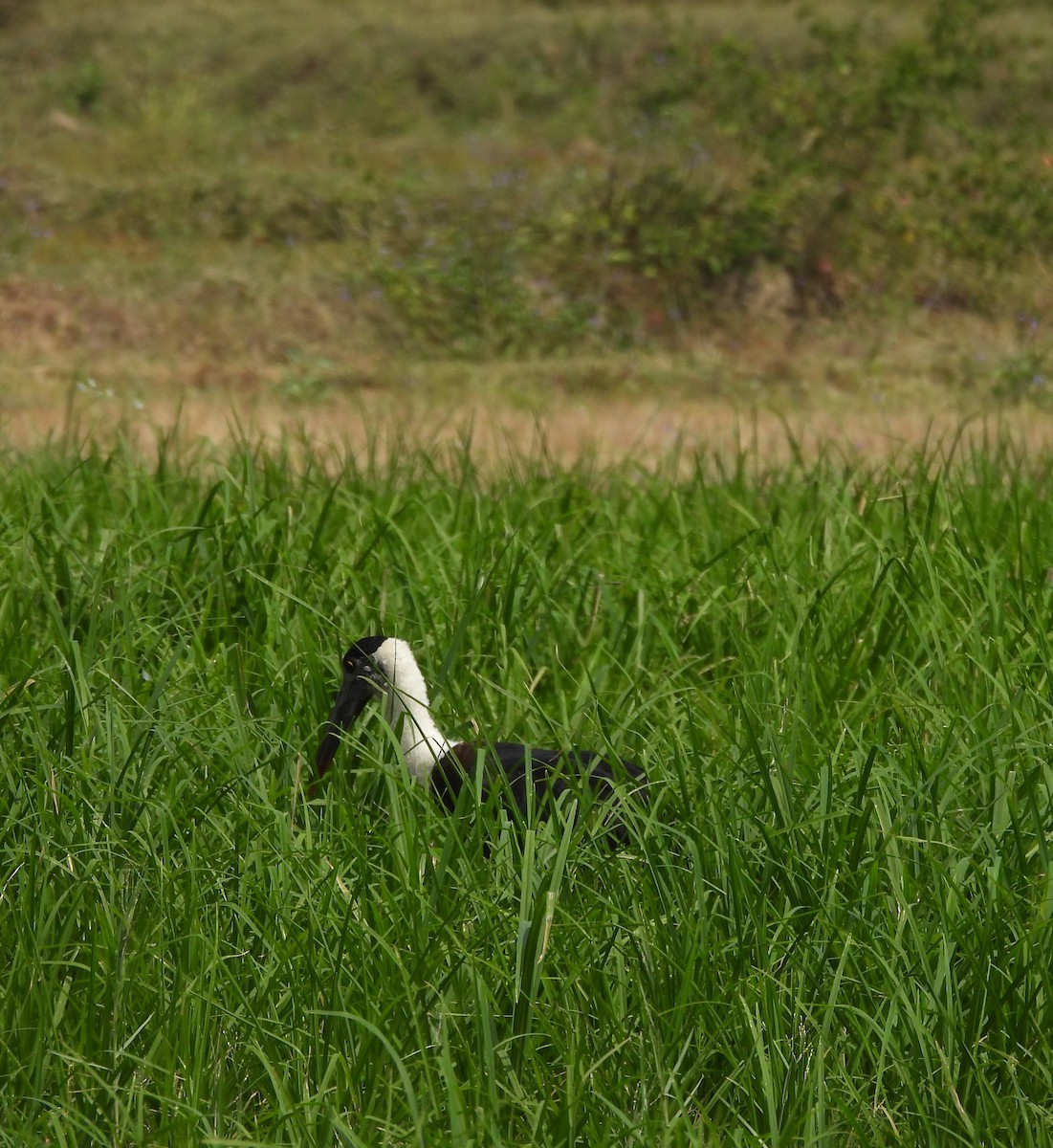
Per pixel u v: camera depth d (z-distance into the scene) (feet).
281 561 84.43
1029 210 244.63
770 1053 51.03
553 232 243.81
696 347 225.15
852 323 229.66
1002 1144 48.06
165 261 243.81
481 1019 49.70
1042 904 53.47
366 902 55.83
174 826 59.11
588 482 120.57
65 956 55.31
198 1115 47.19
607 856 58.90
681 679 77.97
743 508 100.07
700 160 260.01
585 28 339.77
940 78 263.70
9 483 107.65
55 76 344.69
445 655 78.18
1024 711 68.18
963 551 84.53
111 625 77.82
